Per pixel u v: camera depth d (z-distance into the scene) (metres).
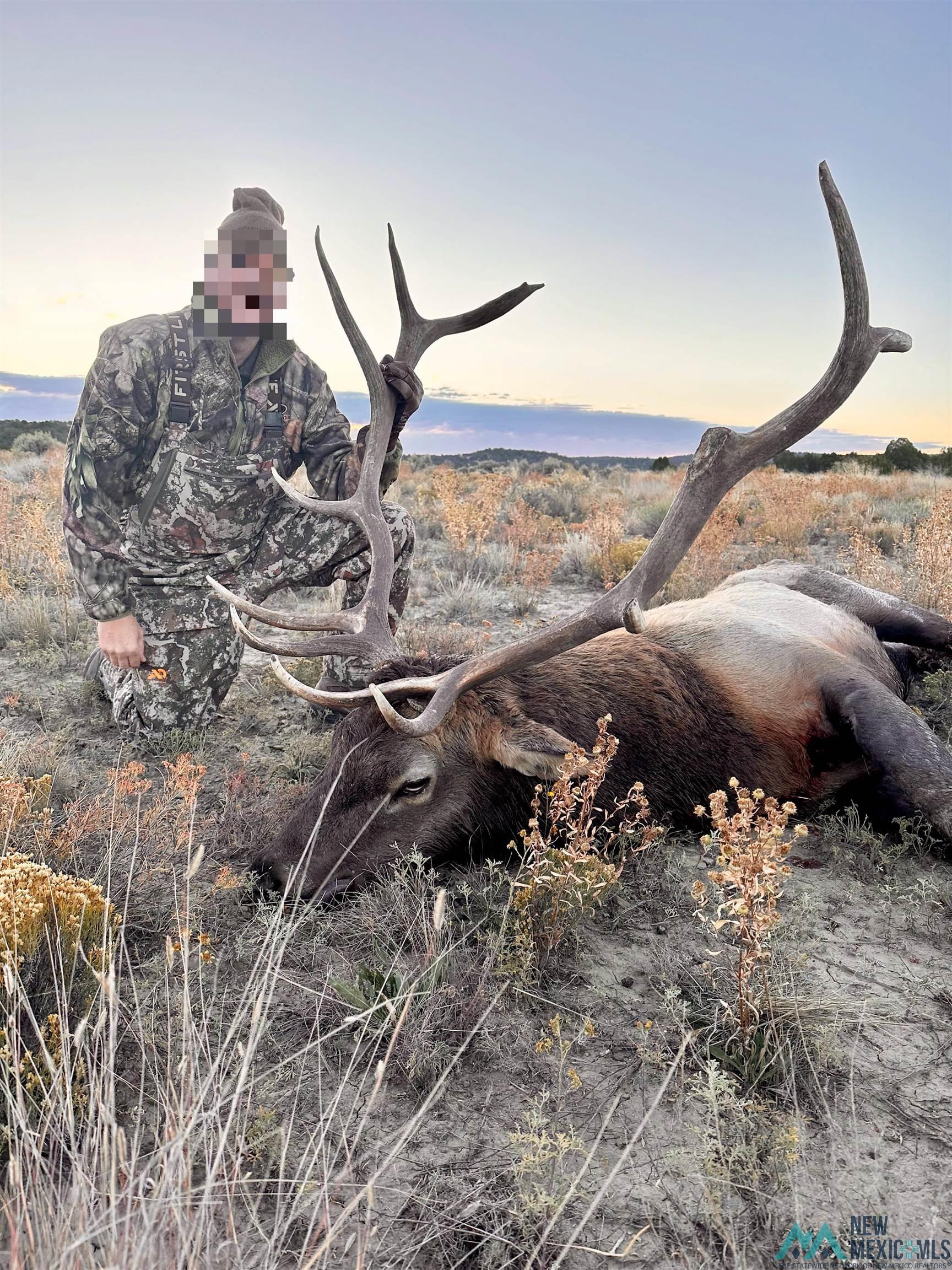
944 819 3.48
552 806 3.14
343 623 3.57
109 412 4.13
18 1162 1.68
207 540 4.50
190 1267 1.62
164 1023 2.54
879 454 39.53
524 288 4.12
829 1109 2.33
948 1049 2.58
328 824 3.19
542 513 17.25
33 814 3.33
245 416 4.43
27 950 2.29
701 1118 2.33
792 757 3.91
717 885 2.46
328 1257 1.94
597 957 3.00
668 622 4.25
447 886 3.36
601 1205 2.08
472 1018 2.60
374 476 3.97
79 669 5.85
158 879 3.15
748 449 3.07
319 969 2.89
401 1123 2.31
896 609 5.28
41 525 8.47
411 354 4.22
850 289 2.80
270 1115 2.18
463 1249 1.99
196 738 4.64
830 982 2.85
